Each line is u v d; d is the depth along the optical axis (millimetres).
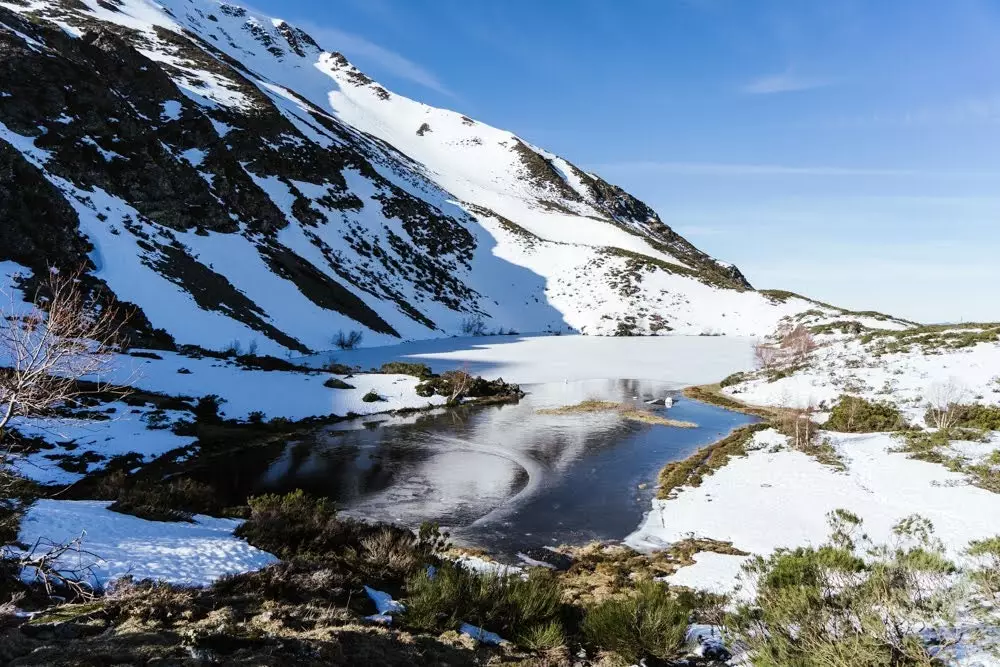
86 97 71500
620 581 15188
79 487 22719
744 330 95125
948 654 5930
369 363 59906
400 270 100438
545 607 10680
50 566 7914
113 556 10383
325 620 8727
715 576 14992
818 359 51219
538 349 76375
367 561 12984
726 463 27875
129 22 135500
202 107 99875
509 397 47969
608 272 114188
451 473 27359
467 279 109875
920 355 41719
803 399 41312
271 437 33406
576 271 116812
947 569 7941
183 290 59562
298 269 79188
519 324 100750
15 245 48219
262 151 99938
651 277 111688
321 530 14172
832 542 13586
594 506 23094
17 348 6664
